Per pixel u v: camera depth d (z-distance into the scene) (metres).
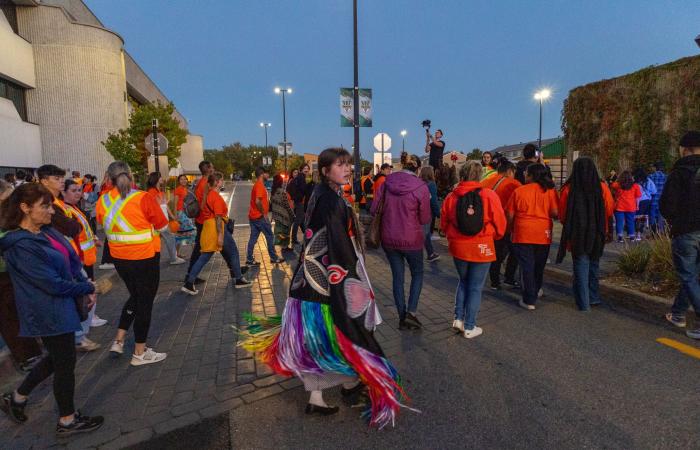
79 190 5.10
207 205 6.40
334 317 2.94
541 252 5.48
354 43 13.53
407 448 2.80
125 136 26.52
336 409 3.20
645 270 6.01
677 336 4.45
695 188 4.22
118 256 4.03
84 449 2.88
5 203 2.87
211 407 3.34
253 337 3.54
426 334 4.71
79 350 4.50
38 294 2.84
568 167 15.62
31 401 3.54
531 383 3.57
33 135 25.41
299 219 10.22
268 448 2.84
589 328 4.74
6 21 23.08
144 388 3.68
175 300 6.27
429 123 12.02
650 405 3.18
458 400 3.35
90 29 27.50
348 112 13.66
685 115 11.75
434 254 8.42
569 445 2.77
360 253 3.18
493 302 5.77
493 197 4.41
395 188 4.64
